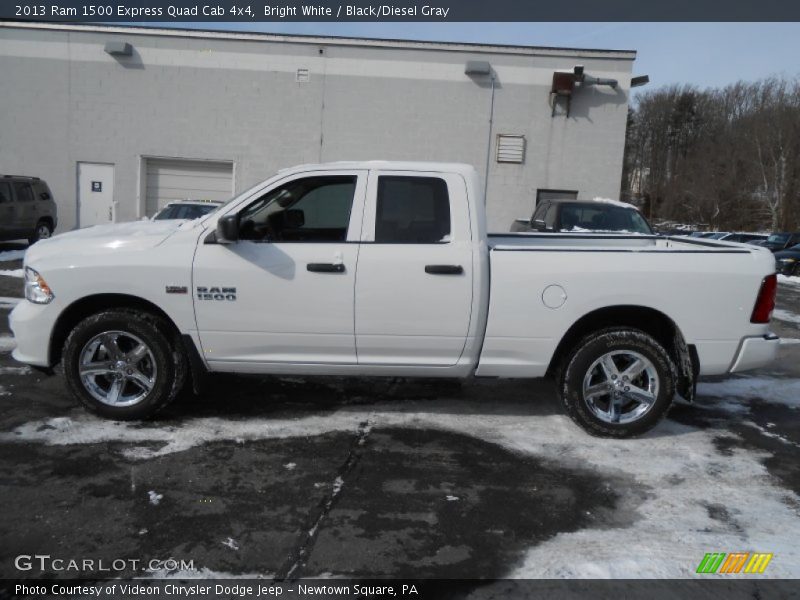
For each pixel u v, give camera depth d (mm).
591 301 4367
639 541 3195
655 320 4648
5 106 18094
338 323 4371
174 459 3965
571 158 18078
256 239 4430
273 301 4344
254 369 4555
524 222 13492
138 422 4535
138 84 18016
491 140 18047
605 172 18094
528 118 17953
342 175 4461
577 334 4625
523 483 3805
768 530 3338
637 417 4461
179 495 3520
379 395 5344
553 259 4383
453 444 4363
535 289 4359
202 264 4328
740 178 57469
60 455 3967
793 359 7305
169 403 4559
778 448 4488
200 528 3193
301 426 4594
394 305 4336
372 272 4312
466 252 4336
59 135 18250
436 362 4508
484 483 3793
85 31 17781
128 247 4371
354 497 3568
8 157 18297
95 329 4363
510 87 17828
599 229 9977
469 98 17906
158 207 18922
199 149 18297
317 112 18062
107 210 18625
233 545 3051
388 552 3037
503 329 4395
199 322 4375
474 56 17734
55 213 16969
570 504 3566
